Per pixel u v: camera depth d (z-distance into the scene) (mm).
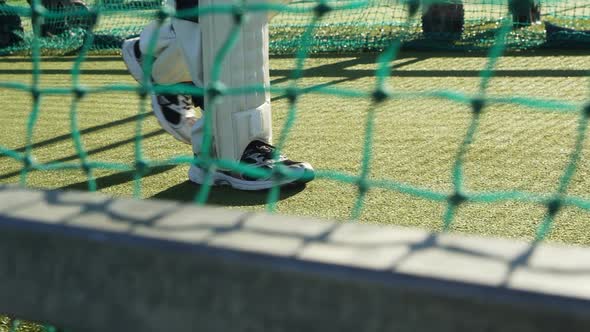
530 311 745
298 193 3100
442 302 780
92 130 4543
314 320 844
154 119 4719
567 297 735
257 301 867
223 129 3037
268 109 3123
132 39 3244
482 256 821
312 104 4922
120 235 930
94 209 1009
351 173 3393
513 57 6383
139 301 934
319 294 834
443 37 6941
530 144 3701
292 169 3094
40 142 4332
